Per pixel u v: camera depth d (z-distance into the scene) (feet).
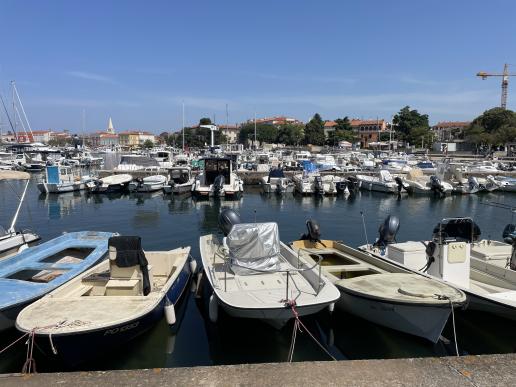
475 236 35.76
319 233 40.60
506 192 117.50
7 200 98.48
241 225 31.07
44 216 77.56
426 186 111.24
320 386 13.93
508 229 43.50
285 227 67.87
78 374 14.57
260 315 24.36
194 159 152.97
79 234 41.55
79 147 249.55
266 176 122.62
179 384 14.01
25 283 27.96
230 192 98.53
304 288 28.07
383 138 375.66
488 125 284.82
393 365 15.15
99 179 110.63
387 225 39.88
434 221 75.72
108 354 23.95
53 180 108.88
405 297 25.25
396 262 33.65
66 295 26.30
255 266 30.48
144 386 13.88
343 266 33.47
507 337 27.73
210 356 25.11
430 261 31.50
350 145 332.60
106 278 28.30
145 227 67.21
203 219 74.84
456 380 14.28
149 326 25.73
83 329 20.95
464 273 30.91
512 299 26.35
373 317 27.58
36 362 23.50
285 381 14.17
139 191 109.81
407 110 350.84
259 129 388.16
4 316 24.67
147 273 27.68
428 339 25.73
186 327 28.84
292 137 380.58
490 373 14.67
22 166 164.35
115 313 22.99
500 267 31.68
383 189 115.03
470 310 28.99
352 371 14.75
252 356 25.23
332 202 98.84
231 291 27.02
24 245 42.80
